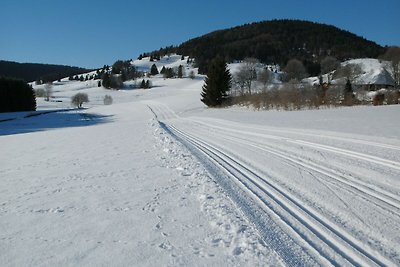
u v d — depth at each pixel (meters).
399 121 16.19
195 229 5.22
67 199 7.16
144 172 9.29
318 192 6.69
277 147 11.91
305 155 10.08
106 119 58.00
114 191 7.56
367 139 11.24
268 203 6.23
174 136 18.17
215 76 53.41
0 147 17.12
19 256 4.62
